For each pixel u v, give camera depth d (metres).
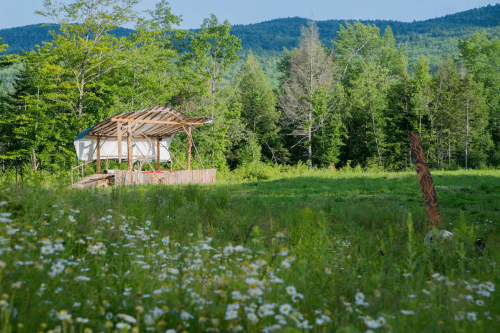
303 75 53.78
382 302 3.07
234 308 2.43
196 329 2.47
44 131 31.00
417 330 2.46
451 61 56.97
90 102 32.50
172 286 2.95
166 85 36.78
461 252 4.01
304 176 29.02
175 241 5.16
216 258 4.25
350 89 56.06
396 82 59.50
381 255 4.89
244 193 16.14
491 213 9.88
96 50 31.25
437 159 49.59
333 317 2.76
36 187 5.00
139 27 35.78
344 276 3.89
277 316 2.32
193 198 10.39
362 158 54.00
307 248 4.50
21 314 2.23
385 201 12.83
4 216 3.35
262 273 3.19
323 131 50.50
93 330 2.31
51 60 30.89
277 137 56.12
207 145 39.50
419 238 5.91
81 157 27.52
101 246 3.97
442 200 12.66
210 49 41.59
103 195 8.63
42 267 2.73
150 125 27.83
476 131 51.81
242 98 57.09
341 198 13.43
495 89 57.38
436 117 51.06
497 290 3.29
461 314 2.49
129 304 2.57
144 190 9.90
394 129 53.41
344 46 71.62
